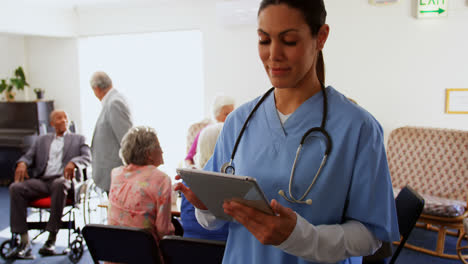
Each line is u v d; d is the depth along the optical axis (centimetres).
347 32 396
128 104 316
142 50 528
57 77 573
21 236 306
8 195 482
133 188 195
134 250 169
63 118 342
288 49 68
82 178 333
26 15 473
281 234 64
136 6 511
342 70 402
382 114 394
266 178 79
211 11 474
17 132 525
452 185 324
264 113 86
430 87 376
